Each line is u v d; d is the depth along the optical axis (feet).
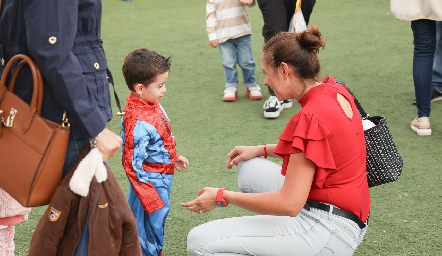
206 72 22.02
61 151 7.98
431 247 11.64
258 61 23.26
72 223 8.34
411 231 12.17
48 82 7.83
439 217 12.66
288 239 9.27
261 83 21.01
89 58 8.29
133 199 10.85
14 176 8.11
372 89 20.04
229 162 11.09
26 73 8.23
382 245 11.73
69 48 7.73
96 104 8.10
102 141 8.21
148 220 10.72
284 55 9.12
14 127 8.09
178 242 11.98
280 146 9.06
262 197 9.11
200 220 12.73
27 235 12.17
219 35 18.74
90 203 8.21
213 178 14.40
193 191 13.83
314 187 9.21
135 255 8.76
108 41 25.99
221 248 9.44
